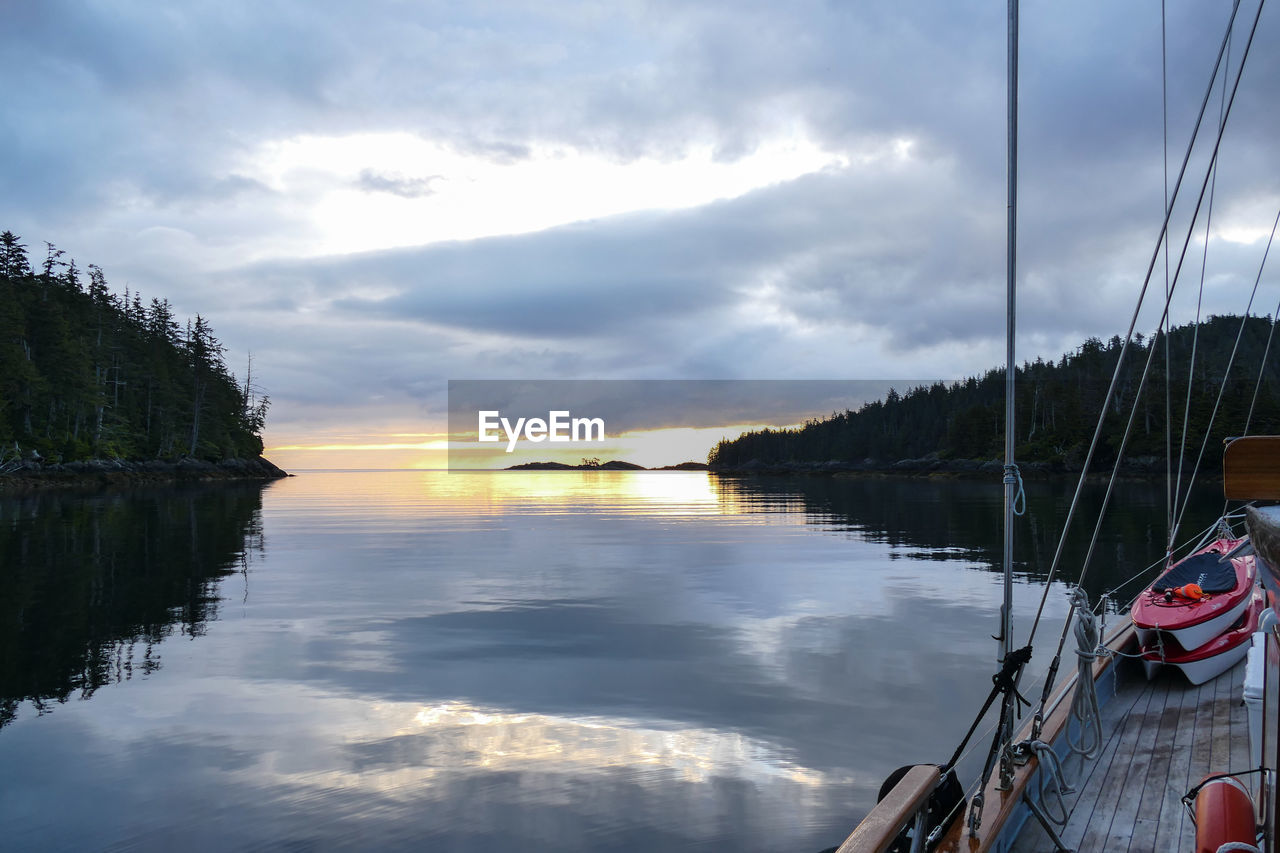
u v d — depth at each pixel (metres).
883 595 19.83
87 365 88.38
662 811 7.20
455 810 7.27
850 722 9.67
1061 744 5.45
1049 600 19.03
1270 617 2.96
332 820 7.12
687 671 12.26
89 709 10.57
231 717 10.15
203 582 22.55
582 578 23.20
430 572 24.58
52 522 42.25
